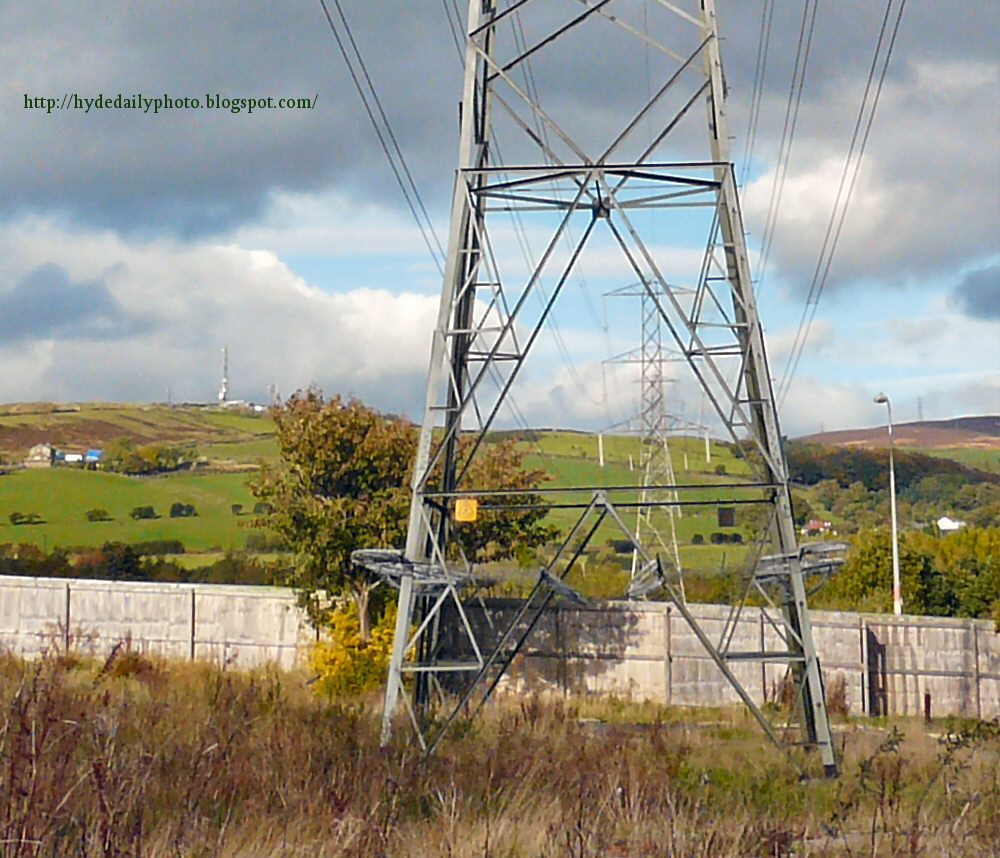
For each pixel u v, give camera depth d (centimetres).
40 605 4931
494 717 2770
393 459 4309
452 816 1327
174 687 2442
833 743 2488
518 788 1557
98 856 1049
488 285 2705
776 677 4397
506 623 4362
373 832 1234
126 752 1365
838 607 6588
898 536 7256
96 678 1733
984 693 4628
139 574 7125
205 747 1470
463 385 2730
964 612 6612
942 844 1301
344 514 4212
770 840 1270
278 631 4669
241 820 1261
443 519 2756
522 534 4519
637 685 4366
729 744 2602
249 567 7119
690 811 1445
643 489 2438
